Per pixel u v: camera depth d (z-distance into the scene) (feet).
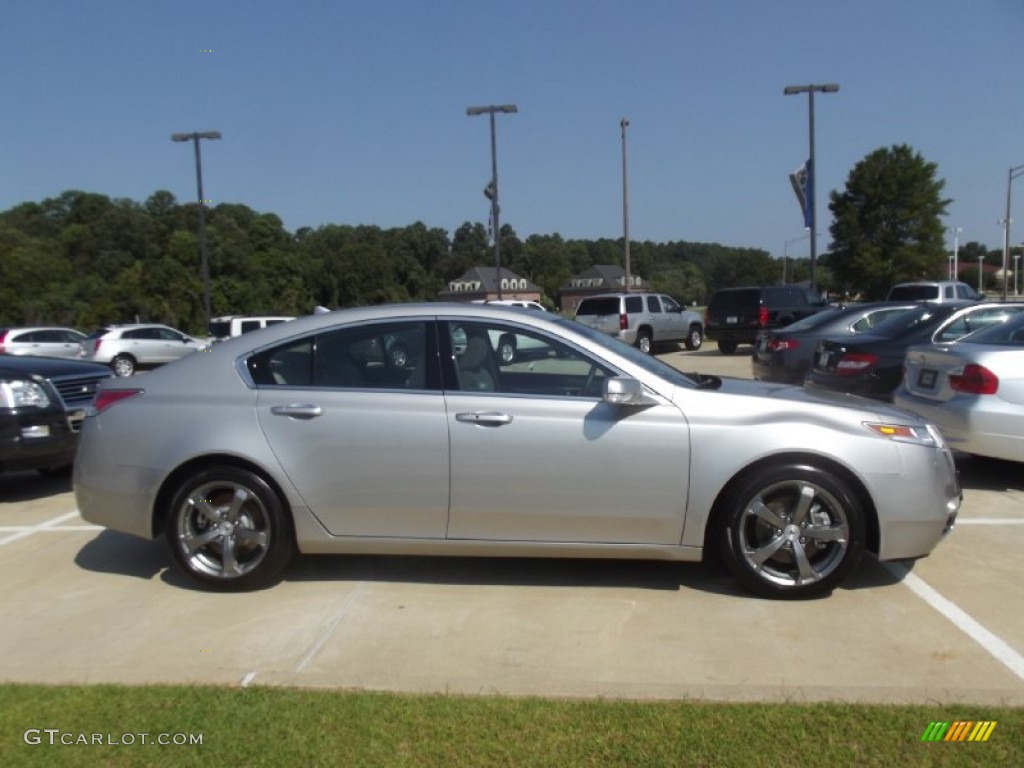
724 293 81.41
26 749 9.92
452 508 14.69
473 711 10.50
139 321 203.41
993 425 21.13
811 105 92.68
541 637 13.19
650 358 16.60
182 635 13.50
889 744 9.60
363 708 10.63
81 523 20.85
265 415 15.02
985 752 9.43
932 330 29.30
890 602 14.39
